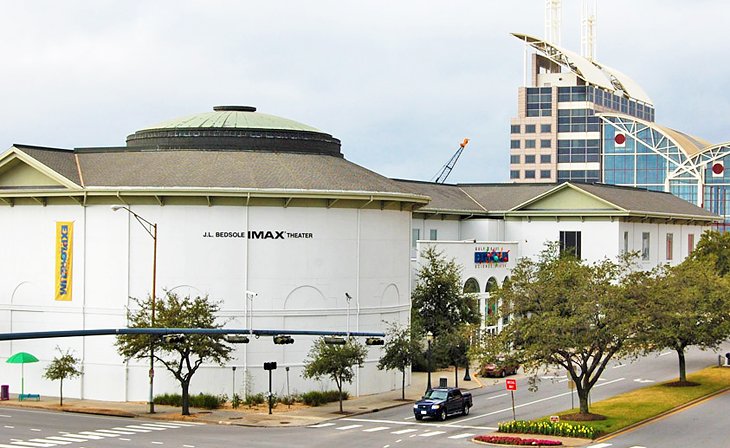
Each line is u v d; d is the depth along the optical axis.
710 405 61.78
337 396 66.69
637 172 165.88
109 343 66.88
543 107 177.25
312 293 67.50
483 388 71.81
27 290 70.06
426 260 81.56
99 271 67.44
